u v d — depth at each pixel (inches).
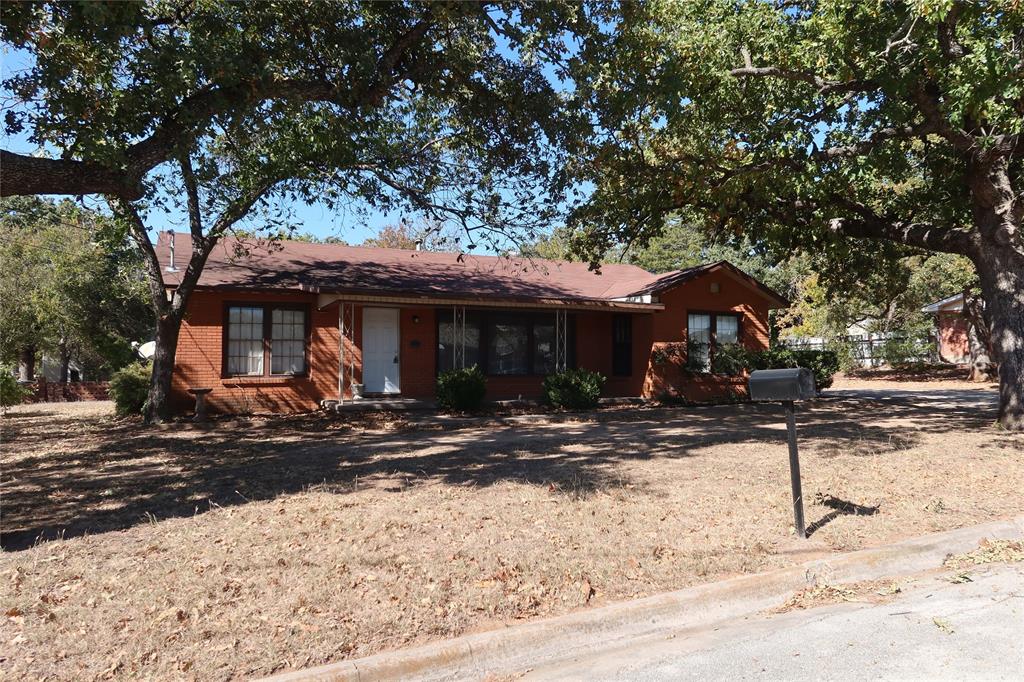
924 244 510.0
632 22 390.3
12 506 275.4
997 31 370.6
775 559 206.5
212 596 175.2
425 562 199.3
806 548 217.6
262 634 153.8
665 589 185.0
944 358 1387.8
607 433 485.7
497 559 201.9
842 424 520.4
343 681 137.2
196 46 296.0
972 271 1114.1
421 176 496.7
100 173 261.7
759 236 608.7
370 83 372.5
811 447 403.5
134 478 328.2
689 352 748.6
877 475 318.7
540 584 184.7
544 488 293.7
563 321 756.0
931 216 586.6
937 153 532.7
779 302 811.4
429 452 400.8
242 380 613.0
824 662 148.3
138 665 139.9
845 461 353.7
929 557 218.5
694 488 294.4
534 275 812.0
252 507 264.2
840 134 509.0
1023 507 265.0
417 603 171.3
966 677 139.6
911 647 155.1
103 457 392.2
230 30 338.3
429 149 505.4
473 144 478.6
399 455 389.1
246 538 222.4
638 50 397.7
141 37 327.3
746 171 484.4
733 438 445.1
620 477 317.1
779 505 265.7
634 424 543.8
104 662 141.3
